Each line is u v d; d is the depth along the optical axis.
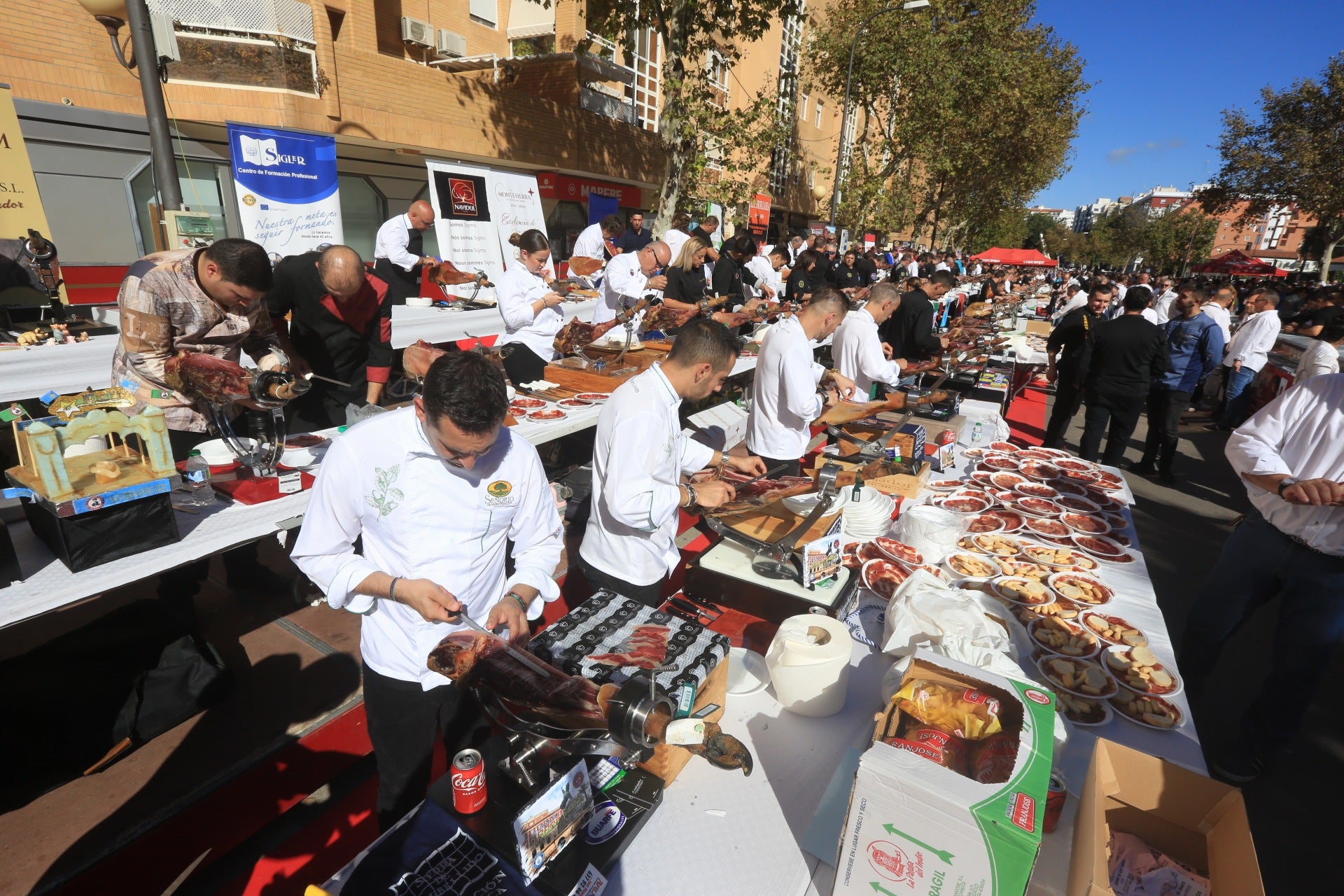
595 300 6.51
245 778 2.14
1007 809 0.96
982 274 25.06
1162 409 6.15
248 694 2.48
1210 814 1.21
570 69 10.26
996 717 1.21
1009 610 1.93
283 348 2.97
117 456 1.93
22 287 3.81
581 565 2.30
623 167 11.69
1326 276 22.92
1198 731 2.97
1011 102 21.34
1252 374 7.78
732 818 1.27
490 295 6.18
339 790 2.23
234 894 1.90
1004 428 4.57
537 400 3.74
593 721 1.04
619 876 1.13
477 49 10.85
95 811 1.96
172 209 4.58
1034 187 33.66
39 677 2.14
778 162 18.08
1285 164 21.73
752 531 2.04
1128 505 3.00
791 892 1.13
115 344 3.65
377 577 1.38
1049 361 6.05
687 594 2.07
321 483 1.38
